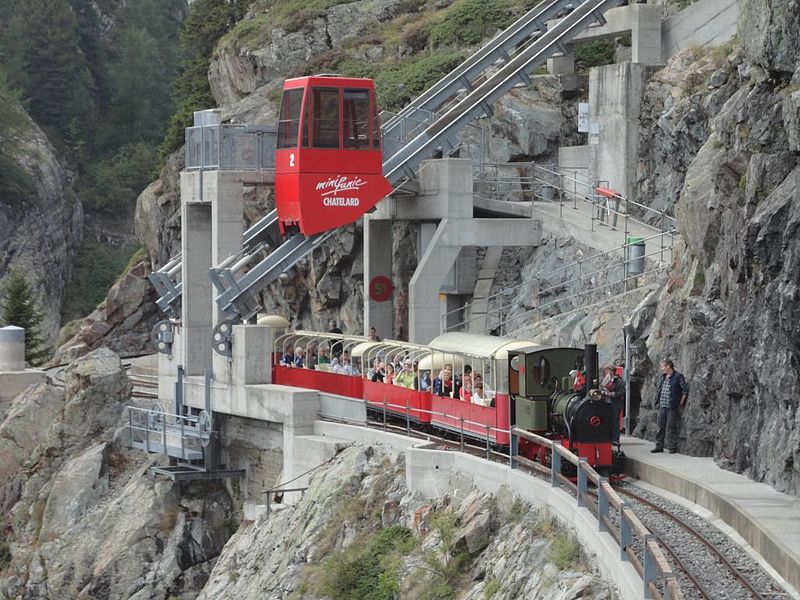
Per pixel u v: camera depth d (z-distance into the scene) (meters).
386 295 58.09
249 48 79.06
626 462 36.94
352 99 50.19
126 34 179.62
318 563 40.25
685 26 58.75
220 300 50.31
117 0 191.00
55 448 58.53
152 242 83.31
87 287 150.62
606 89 58.56
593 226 53.28
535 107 64.75
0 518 59.44
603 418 35.16
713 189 38.78
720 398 36.28
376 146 50.69
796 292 30.94
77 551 53.09
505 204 56.62
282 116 50.62
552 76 65.69
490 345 39.34
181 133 90.31
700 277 39.44
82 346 84.62
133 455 57.03
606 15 60.59
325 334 51.56
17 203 143.25
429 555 36.25
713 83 49.09
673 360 39.44
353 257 62.50
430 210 54.25
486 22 74.62
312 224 49.94
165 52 184.75
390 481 41.31
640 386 41.41
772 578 26.48
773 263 32.66
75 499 55.59
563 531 31.47
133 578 50.78
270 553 43.34
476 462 37.53
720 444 35.88
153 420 54.12
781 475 31.67
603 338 44.91
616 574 26.41
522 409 37.22
